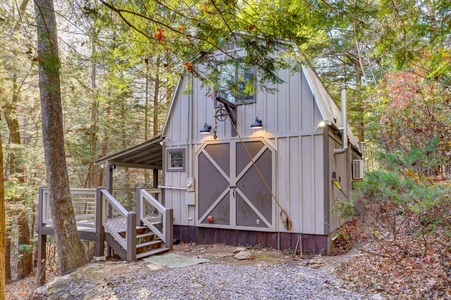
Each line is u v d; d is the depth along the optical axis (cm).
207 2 305
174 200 817
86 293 449
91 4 315
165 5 310
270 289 416
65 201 609
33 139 1130
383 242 515
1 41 427
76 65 466
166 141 840
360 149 1167
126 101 1290
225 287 427
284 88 693
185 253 664
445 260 424
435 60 404
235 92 432
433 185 402
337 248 657
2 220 179
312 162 656
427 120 628
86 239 665
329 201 641
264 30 330
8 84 819
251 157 720
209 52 366
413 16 297
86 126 1122
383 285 400
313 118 660
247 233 719
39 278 732
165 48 370
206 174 774
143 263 570
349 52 1318
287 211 674
